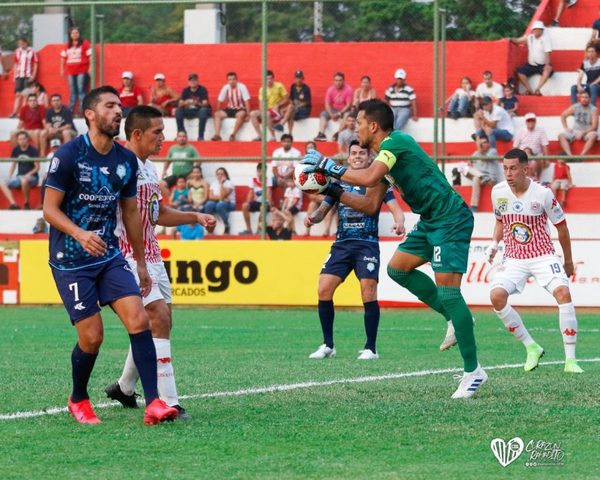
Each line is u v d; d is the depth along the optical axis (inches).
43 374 949.2
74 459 562.9
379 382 874.1
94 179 653.3
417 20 2070.6
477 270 1772.9
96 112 648.4
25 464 550.9
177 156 1985.7
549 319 1624.0
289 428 648.4
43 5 1936.5
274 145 2068.2
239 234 1984.5
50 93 2223.2
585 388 822.5
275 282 1834.4
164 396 697.0
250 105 2129.7
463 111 2022.6
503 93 2033.7
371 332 1120.2
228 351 1183.6
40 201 2082.9
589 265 1732.3
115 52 2208.4
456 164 1994.3
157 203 725.3
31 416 703.1
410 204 786.8
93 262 664.4
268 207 1937.7
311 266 1824.6
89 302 661.9
